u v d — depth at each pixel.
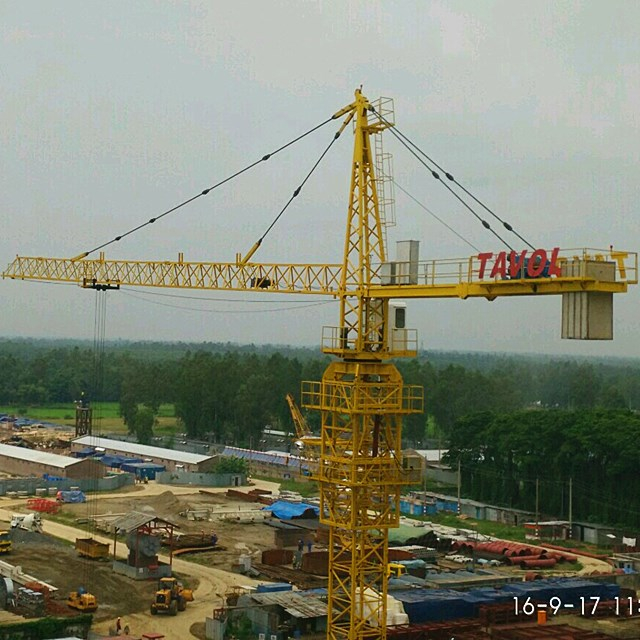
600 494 123.44
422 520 125.06
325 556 88.50
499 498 137.00
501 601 75.50
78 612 74.81
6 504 125.44
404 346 66.69
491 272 58.75
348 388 67.00
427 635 68.19
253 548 101.50
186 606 77.94
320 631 70.44
